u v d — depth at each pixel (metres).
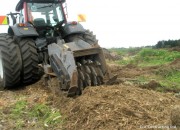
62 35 7.52
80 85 5.87
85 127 4.40
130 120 4.34
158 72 9.20
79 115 4.77
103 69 6.12
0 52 7.03
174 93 6.35
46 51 7.17
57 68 6.11
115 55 17.09
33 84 7.28
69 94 5.70
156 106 4.81
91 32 7.43
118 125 4.24
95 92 5.39
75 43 6.27
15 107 5.72
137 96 5.18
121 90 5.42
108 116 4.45
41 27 7.53
